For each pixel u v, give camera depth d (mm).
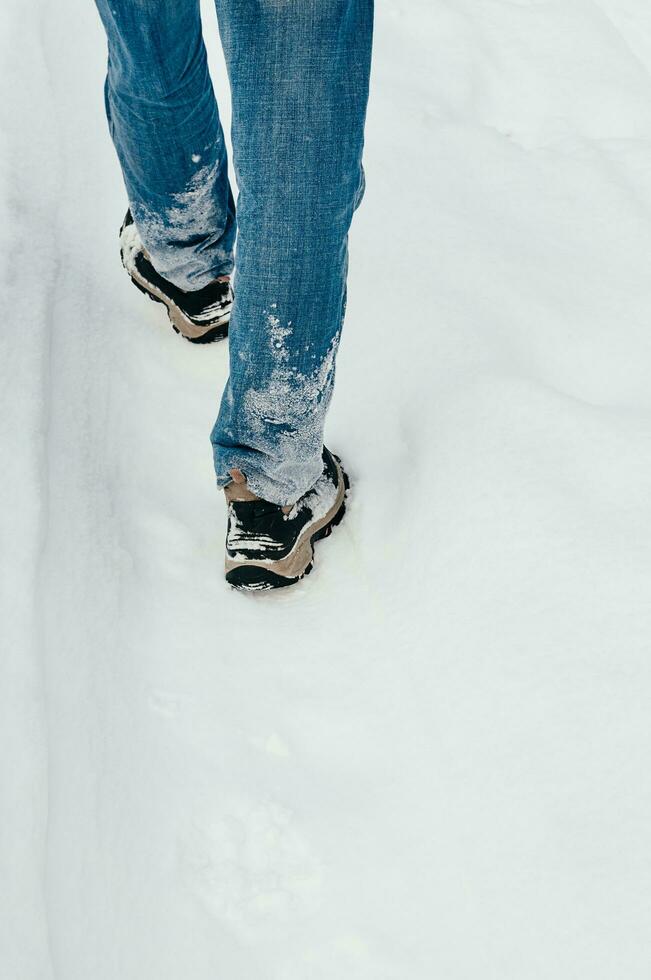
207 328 1573
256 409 1129
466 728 1074
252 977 931
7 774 994
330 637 1213
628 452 1233
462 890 968
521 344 1484
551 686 1061
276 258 1020
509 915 939
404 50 2150
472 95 2080
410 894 976
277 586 1267
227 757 1094
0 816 968
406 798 1047
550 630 1101
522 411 1312
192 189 1406
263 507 1221
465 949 931
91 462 1367
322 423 1177
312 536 1302
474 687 1097
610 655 1062
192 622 1226
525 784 1010
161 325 1631
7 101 1903
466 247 1642
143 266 1573
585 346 1477
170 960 941
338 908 974
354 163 999
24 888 930
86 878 966
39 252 1645
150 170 1381
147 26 1177
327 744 1108
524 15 2287
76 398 1443
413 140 1878
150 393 1512
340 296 1085
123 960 931
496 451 1279
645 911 899
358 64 966
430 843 1007
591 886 928
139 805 1041
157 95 1271
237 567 1223
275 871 1002
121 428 1439
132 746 1086
